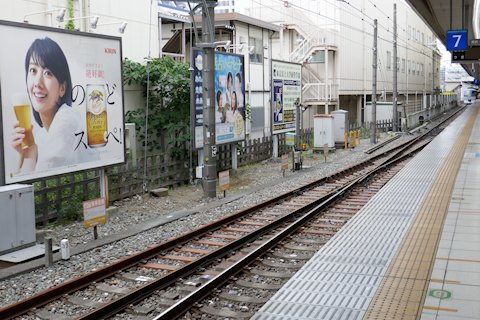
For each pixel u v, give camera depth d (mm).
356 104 46938
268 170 22281
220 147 20906
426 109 54562
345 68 42250
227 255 9914
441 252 8336
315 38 39062
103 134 13633
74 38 12641
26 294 8141
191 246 10617
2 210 9867
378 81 51375
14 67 11219
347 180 19438
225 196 16359
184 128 19547
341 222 12664
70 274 9055
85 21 18047
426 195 13492
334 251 8812
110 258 9953
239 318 7051
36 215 12633
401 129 42719
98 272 8531
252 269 9055
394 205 12523
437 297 6422
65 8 17000
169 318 6840
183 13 26250
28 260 9773
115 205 15078
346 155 27875
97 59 13336
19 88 11336
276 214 13680
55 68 12172
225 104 19859
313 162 25094
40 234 11422
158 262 9562
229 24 28594
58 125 12297
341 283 7266
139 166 16547
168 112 19500
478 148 24703
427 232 9711
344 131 31422
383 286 6973
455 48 22484
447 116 62156
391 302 6430
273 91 24359
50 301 7602
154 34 21828
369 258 8375
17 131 11312
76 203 13539
